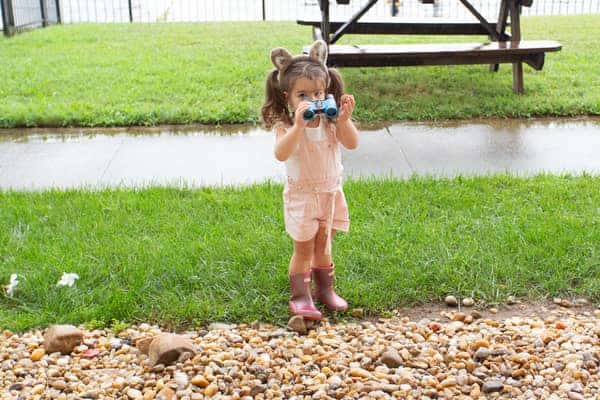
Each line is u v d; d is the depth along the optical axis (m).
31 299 3.81
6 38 12.32
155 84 8.95
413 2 18.28
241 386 3.04
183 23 14.30
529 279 3.99
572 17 14.37
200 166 6.24
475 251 4.21
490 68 9.42
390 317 3.71
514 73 8.46
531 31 12.40
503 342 3.38
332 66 8.12
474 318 3.69
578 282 3.99
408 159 6.38
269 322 3.66
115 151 6.70
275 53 3.37
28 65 10.03
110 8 19.70
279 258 4.16
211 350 3.32
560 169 6.07
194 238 4.45
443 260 4.12
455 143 6.84
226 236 4.45
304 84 3.31
